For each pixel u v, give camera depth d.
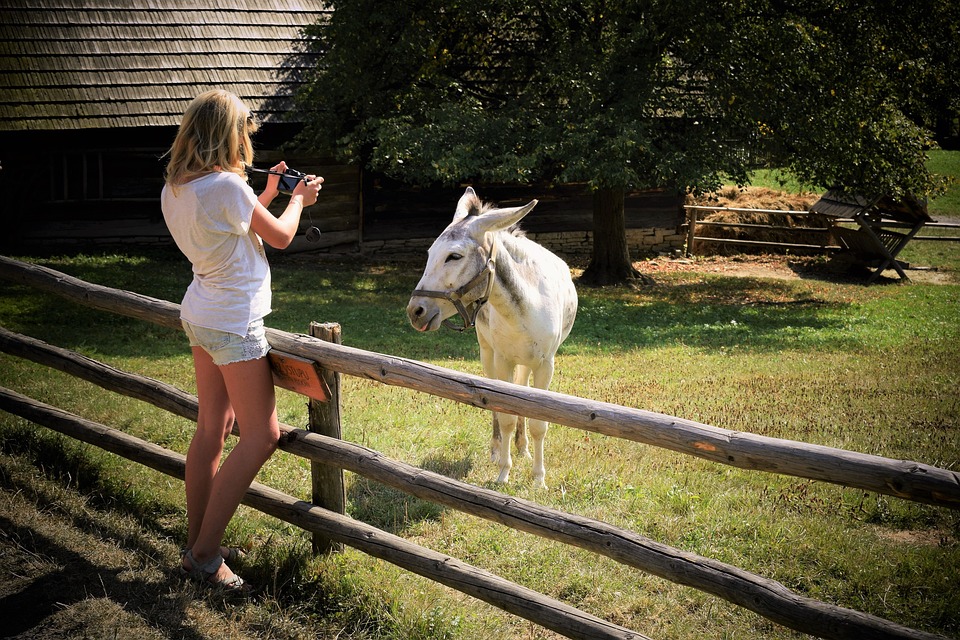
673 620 3.85
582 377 8.82
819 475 2.46
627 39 14.25
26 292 12.14
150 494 4.71
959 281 18.08
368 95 15.48
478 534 4.66
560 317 5.54
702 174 13.91
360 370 3.61
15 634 3.25
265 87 17.55
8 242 15.95
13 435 5.38
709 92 14.62
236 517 4.52
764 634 3.75
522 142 14.56
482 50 16.91
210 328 3.33
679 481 5.59
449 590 3.98
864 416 7.14
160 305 4.53
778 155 15.31
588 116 13.97
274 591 3.75
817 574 4.32
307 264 17.41
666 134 15.08
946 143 37.09
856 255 19.25
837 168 14.99
